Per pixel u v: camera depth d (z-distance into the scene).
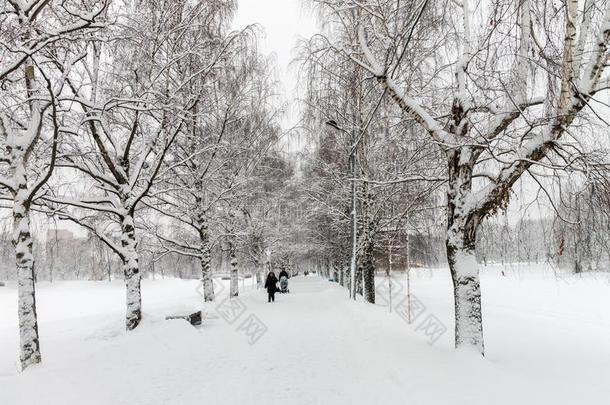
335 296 23.31
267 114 20.89
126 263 11.79
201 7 13.69
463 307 7.53
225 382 6.86
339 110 17.20
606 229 6.95
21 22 8.05
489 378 5.95
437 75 10.07
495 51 7.33
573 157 6.79
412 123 10.55
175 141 15.21
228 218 21.00
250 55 17.20
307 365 7.97
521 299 25.02
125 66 11.64
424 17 8.84
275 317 15.09
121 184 12.05
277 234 32.00
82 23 8.09
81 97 10.47
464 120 7.90
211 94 14.93
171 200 17.92
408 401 5.27
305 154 23.17
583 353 8.84
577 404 4.89
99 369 6.97
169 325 10.88
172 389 6.42
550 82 6.85
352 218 20.98
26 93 9.09
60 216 11.13
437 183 10.38
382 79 8.64
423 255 17.25
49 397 5.71
